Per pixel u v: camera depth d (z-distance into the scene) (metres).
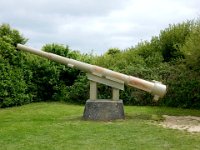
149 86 13.47
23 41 19.28
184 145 10.12
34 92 19.66
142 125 12.45
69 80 20.56
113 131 11.58
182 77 18.03
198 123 13.16
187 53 15.87
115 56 22.00
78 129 11.88
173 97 17.86
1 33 19.05
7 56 18.50
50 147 10.01
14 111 16.52
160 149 9.78
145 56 21.23
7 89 18.06
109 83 13.78
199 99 17.59
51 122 13.21
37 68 20.02
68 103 19.19
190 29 20.78
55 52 20.48
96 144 10.24
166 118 14.12
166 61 20.97
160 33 21.50
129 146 10.05
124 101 18.38
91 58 21.33
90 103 13.59
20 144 10.34
